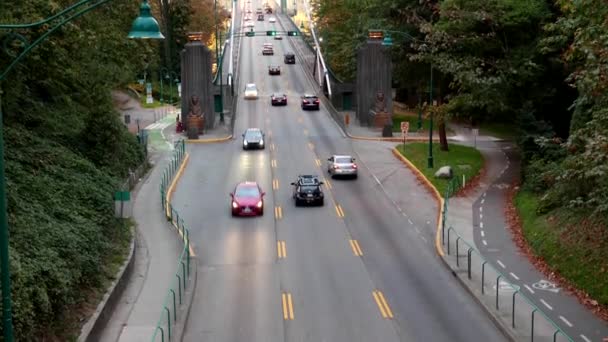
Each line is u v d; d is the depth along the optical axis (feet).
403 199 235.40
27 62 174.40
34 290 107.86
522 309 137.49
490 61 269.23
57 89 226.38
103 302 130.41
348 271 165.48
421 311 139.74
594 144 117.70
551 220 186.80
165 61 603.26
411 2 331.77
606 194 135.33
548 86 271.28
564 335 112.06
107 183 196.75
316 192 226.58
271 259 174.29
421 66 342.44
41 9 166.61
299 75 561.84
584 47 121.70
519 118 250.78
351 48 437.17
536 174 224.12
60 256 129.18
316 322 134.10
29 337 101.96
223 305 143.02
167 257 171.83
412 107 483.92
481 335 127.44
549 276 158.20
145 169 271.28
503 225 201.05
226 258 174.81
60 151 194.49
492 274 159.63
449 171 255.29
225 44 626.64
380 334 128.06
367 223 208.03
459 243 184.24
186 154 309.63
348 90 438.40
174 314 131.95
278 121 398.21
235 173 273.75
